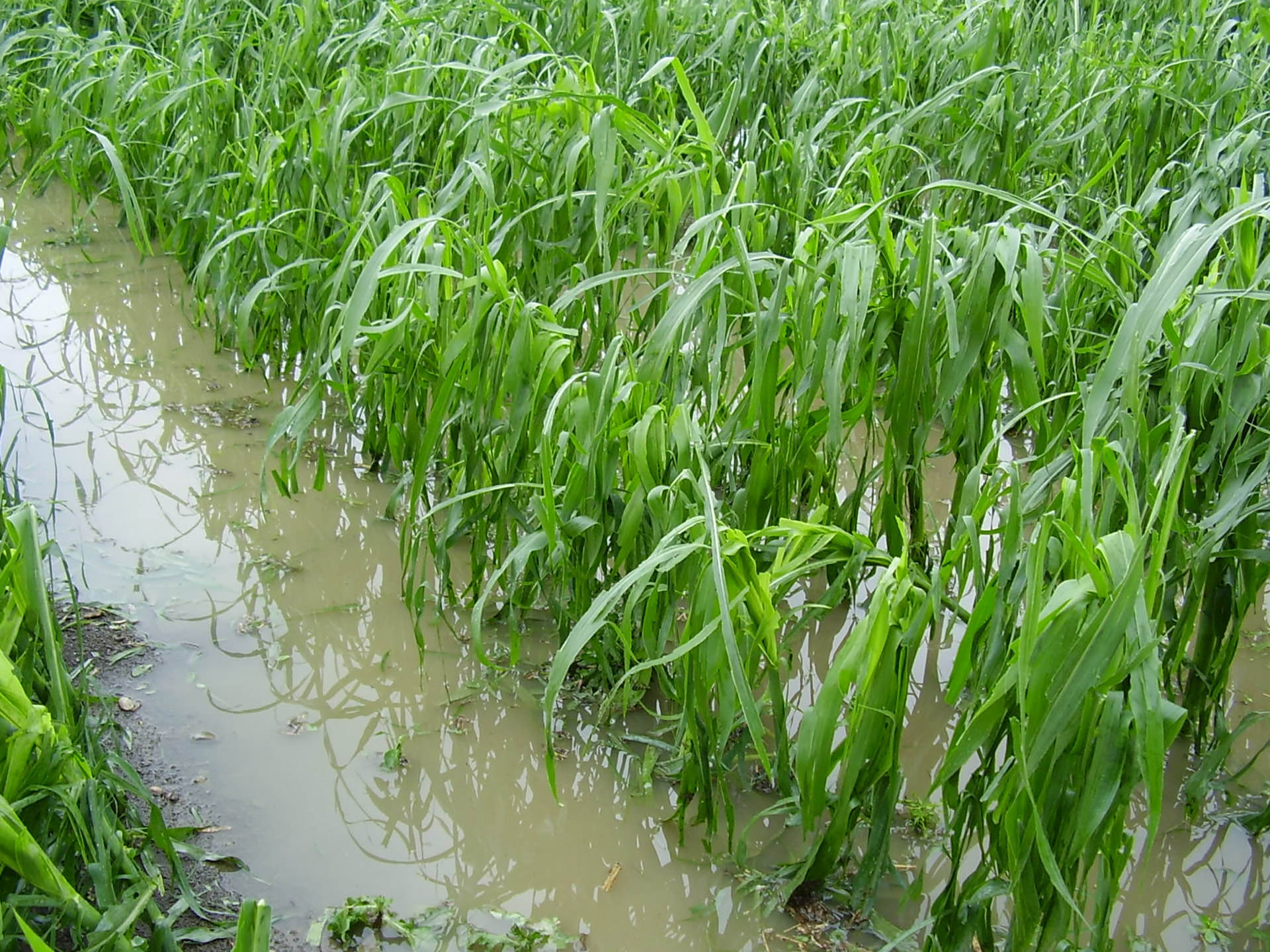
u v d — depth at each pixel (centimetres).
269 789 268
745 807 271
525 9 544
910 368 289
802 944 237
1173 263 211
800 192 406
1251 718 260
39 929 207
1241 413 262
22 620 222
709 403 317
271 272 419
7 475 364
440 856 256
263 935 183
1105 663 189
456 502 301
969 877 229
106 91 518
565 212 393
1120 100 494
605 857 260
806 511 353
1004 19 528
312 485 379
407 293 339
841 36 548
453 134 435
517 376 292
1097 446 211
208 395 428
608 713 295
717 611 235
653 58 550
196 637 313
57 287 501
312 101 436
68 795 201
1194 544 278
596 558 282
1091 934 224
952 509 325
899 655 224
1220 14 555
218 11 568
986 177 492
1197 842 268
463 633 320
